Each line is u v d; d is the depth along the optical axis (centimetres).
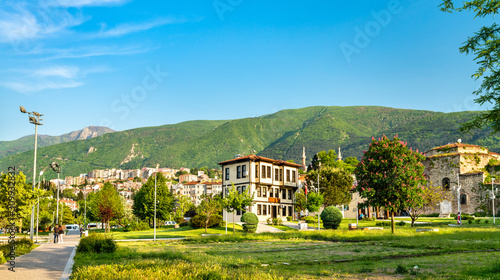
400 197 4103
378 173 4175
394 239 3588
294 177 7681
